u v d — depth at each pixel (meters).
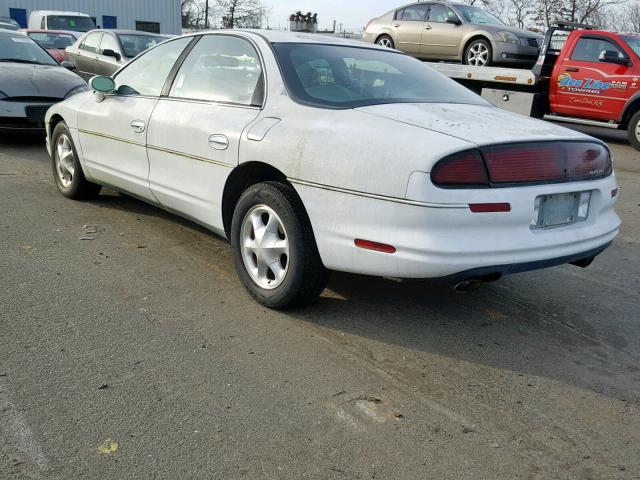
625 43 11.23
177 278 4.30
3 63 9.31
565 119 12.20
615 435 2.77
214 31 4.57
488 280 3.34
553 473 2.49
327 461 2.50
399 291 4.27
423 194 3.03
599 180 3.61
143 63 5.15
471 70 12.40
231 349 3.35
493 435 2.72
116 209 5.89
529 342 3.64
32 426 2.62
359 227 3.26
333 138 3.39
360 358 3.34
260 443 2.59
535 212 3.29
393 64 4.39
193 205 4.34
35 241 4.91
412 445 2.62
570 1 31.56
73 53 14.53
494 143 3.13
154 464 2.43
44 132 8.77
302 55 4.07
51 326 3.51
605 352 3.56
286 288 3.67
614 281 4.75
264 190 3.70
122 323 3.59
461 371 3.26
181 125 4.34
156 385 2.97
